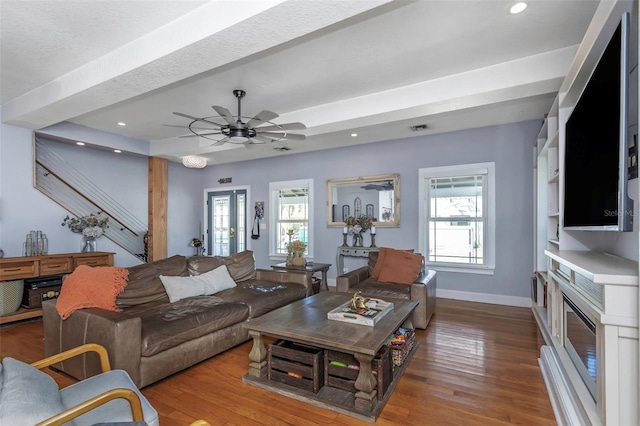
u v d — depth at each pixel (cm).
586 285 178
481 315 410
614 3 153
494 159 469
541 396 222
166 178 630
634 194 167
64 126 458
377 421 197
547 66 272
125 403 150
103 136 504
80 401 143
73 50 267
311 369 226
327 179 604
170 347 246
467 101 321
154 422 145
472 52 272
